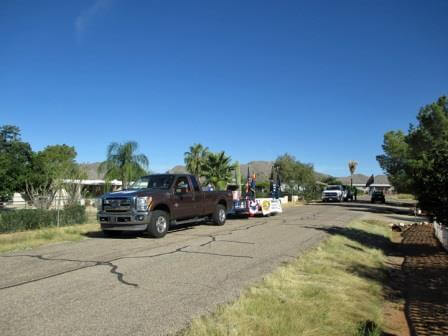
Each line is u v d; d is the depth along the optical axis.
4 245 11.24
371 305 6.89
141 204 12.48
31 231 15.19
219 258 9.41
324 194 47.62
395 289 8.52
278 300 6.40
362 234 15.84
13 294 6.46
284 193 46.25
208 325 5.19
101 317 5.46
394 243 15.70
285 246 11.35
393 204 47.62
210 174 34.53
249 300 6.22
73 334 4.90
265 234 13.88
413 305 7.37
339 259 10.15
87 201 27.86
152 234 12.69
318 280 7.89
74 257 9.46
